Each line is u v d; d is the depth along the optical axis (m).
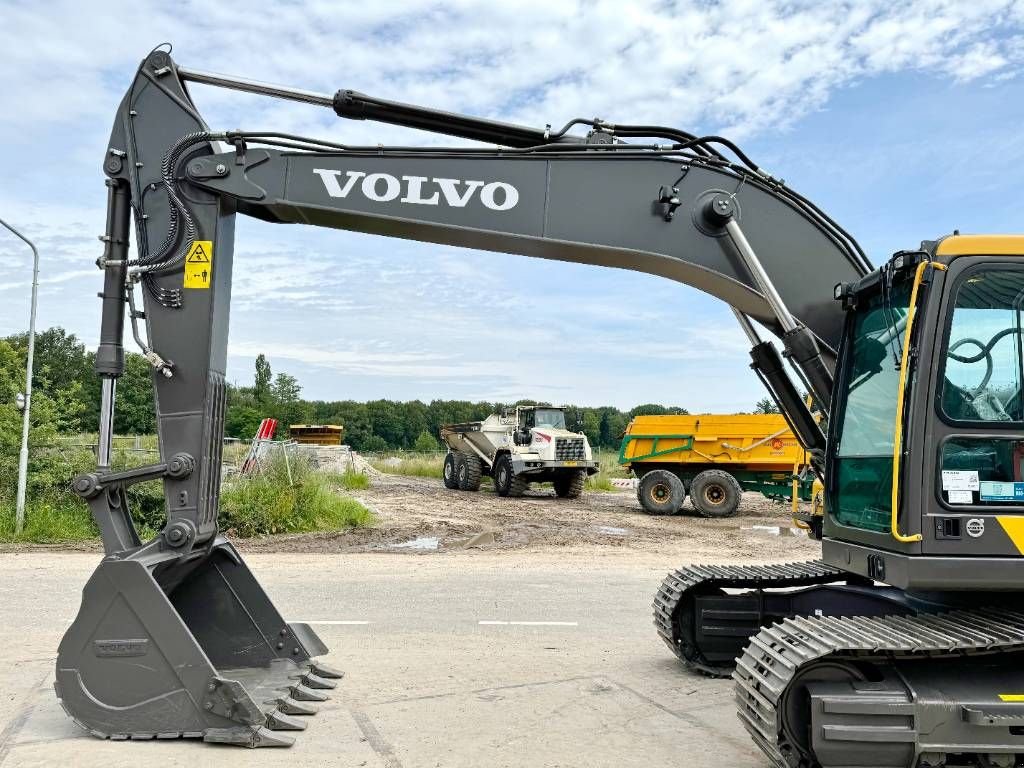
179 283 5.50
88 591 4.82
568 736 5.04
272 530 15.57
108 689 4.80
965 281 4.54
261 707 5.11
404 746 4.81
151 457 16.17
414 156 5.61
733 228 5.59
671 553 13.89
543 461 24.69
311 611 8.83
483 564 12.36
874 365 5.02
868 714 4.15
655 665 6.73
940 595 5.21
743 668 4.60
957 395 4.46
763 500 26.23
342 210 5.57
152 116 5.61
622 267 5.88
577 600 9.59
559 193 5.64
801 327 5.57
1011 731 4.16
